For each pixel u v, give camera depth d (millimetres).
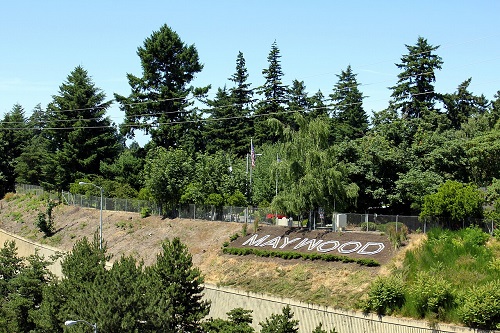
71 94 92062
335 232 47031
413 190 48188
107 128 91812
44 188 91312
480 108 85312
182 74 87562
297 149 49594
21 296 40969
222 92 105438
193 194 61344
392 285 35656
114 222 67250
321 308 38125
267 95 96875
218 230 56406
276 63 96312
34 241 70875
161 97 85500
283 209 50812
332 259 43188
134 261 37469
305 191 48781
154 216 65938
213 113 101562
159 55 86312
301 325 39000
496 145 48594
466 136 67438
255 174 69562
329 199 49031
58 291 35688
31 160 102938
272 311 40875
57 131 92312
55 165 90938
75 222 71750
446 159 49562
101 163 87375
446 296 33781
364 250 42969
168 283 35094
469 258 37562
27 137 111438
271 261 46469
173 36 86688
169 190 63250
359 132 95062
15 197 96500
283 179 50438
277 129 50969
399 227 44625
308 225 49906
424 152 51375
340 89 99062
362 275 40125
